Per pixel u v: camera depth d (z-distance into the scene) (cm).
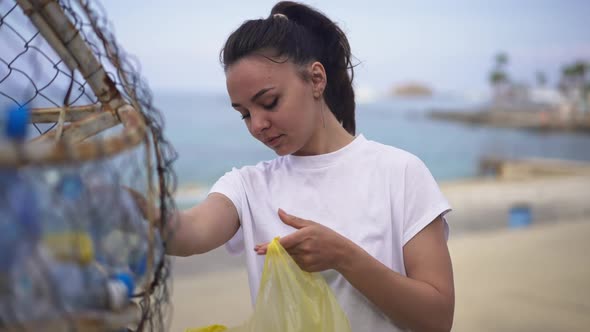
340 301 135
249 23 134
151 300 96
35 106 115
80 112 120
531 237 746
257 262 143
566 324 422
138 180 90
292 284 123
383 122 8769
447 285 132
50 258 72
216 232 137
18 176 68
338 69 149
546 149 5416
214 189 147
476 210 1291
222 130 6275
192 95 16875
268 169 152
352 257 123
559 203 1371
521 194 1567
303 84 133
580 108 8425
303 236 123
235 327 132
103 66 104
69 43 101
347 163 142
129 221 87
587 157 4778
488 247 695
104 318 78
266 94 128
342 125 156
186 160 4059
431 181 139
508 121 8219
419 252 134
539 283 531
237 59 131
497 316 441
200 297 488
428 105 16250
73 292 75
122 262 88
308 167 144
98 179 77
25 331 71
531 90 9925
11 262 68
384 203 138
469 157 4694
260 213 145
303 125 134
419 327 128
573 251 658
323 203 140
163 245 97
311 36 142
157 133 99
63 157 68
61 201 72
